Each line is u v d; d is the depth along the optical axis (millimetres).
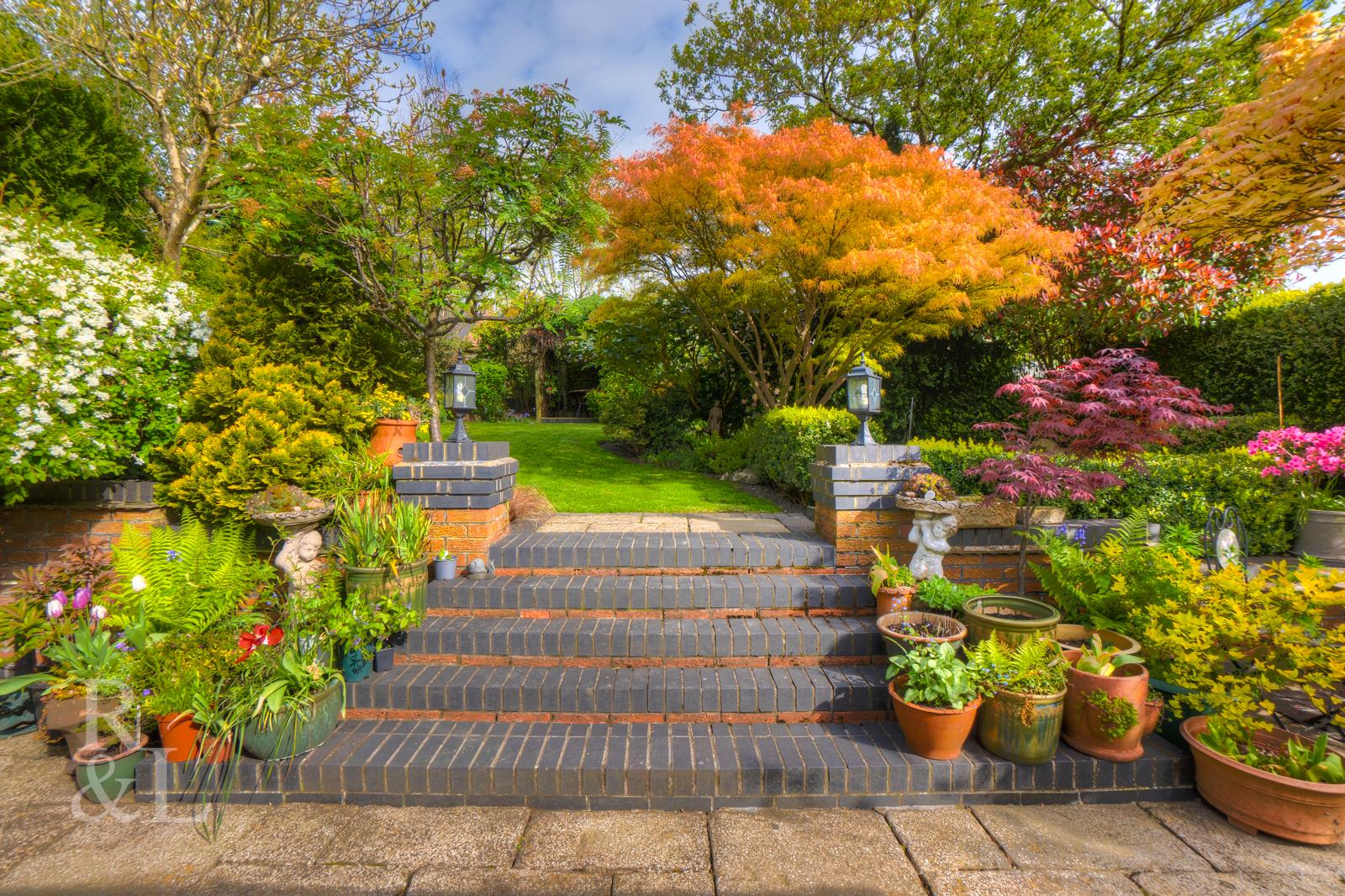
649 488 7504
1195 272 7336
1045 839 2637
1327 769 2553
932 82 11070
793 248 7102
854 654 3736
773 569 4410
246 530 4340
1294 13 8805
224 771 2930
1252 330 7398
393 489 4504
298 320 5945
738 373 10797
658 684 3434
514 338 17688
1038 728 2857
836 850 2574
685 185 7270
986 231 7078
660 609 4035
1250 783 2617
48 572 3910
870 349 8586
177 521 4484
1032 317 8625
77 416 4047
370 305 5977
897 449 4539
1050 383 4770
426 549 4254
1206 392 7914
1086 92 10008
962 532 4355
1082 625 3680
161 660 3059
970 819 2783
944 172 7172
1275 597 2879
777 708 3395
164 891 2332
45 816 2797
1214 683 2871
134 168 7000
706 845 2613
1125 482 4914
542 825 2750
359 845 2611
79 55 6473
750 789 2875
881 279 7031
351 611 3496
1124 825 2736
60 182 6309
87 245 4488
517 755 3006
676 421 10477
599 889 2342
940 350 10133
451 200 5699
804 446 6453
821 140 7391
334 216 5594
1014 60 10539
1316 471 4906
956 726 2898
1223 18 9406
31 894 2307
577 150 5801
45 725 3473
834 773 2873
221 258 7945
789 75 11922
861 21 10906
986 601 3607
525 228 6012
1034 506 4527
